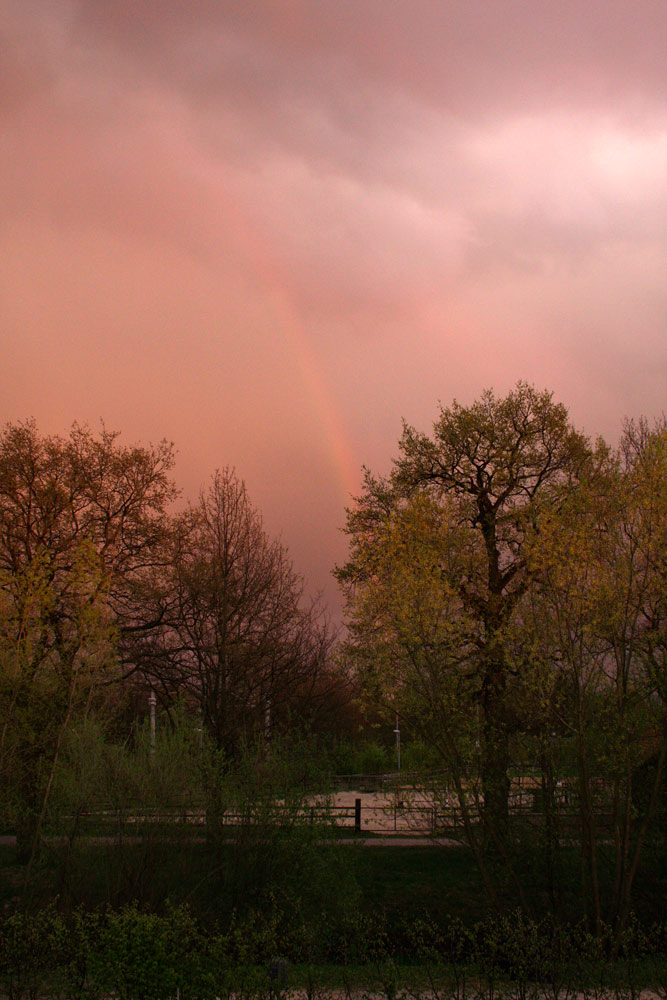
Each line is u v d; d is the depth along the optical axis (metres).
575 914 16.73
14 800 18.31
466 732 17.03
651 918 16.61
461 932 13.46
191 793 17.34
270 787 17.75
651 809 16.25
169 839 16.92
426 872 20.30
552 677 16.05
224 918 16.19
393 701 17.12
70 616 20.62
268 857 17.02
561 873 17.02
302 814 17.61
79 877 16.25
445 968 11.69
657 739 17.61
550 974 11.08
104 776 16.98
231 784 17.80
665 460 16.38
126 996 8.96
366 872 20.31
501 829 17.14
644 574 16.36
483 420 25.98
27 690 18.81
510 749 17.11
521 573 22.97
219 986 9.18
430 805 16.80
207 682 23.02
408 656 17.03
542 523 16.64
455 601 17.33
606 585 15.92
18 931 10.39
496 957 11.30
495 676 18.09
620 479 16.84
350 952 13.17
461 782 16.73
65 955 10.18
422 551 17.17
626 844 16.20
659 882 17.53
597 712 16.56
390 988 10.54
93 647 18.88
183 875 16.81
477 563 19.17
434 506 18.25
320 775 18.25
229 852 17.28
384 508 26.67
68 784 16.97
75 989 9.33
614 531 16.75
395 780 17.33
